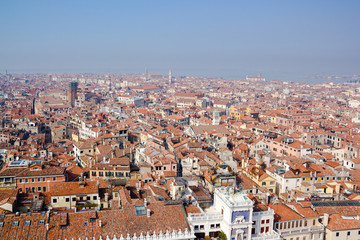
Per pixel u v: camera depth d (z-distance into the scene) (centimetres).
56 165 13938
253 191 12000
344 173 13938
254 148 19450
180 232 8250
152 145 17975
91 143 18738
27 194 10662
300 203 10450
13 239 7738
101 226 8312
